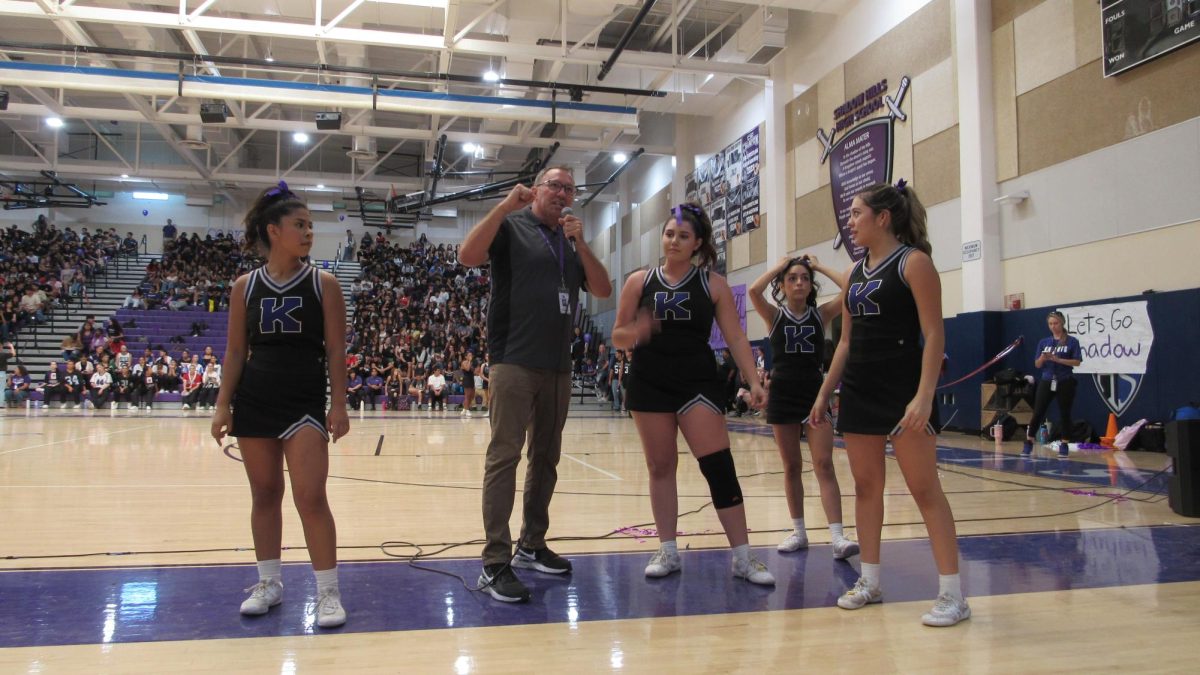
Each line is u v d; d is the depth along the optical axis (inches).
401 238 1190.9
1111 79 343.6
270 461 99.3
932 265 99.7
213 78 514.0
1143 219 330.0
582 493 213.5
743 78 601.9
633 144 772.0
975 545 141.5
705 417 117.0
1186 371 311.4
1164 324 319.6
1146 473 247.9
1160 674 78.4
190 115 639.8
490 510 109.7
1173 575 119.3
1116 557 131.6
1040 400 335.9
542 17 508.7
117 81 504.1
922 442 98.0
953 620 94.5
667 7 595.5
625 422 574.2
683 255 117.2
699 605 103.5
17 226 1071.6
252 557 130.6
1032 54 383.2
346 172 1045.2
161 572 119.7
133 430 430.6
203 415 575.5
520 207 111.9
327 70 524.7
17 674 76.7
